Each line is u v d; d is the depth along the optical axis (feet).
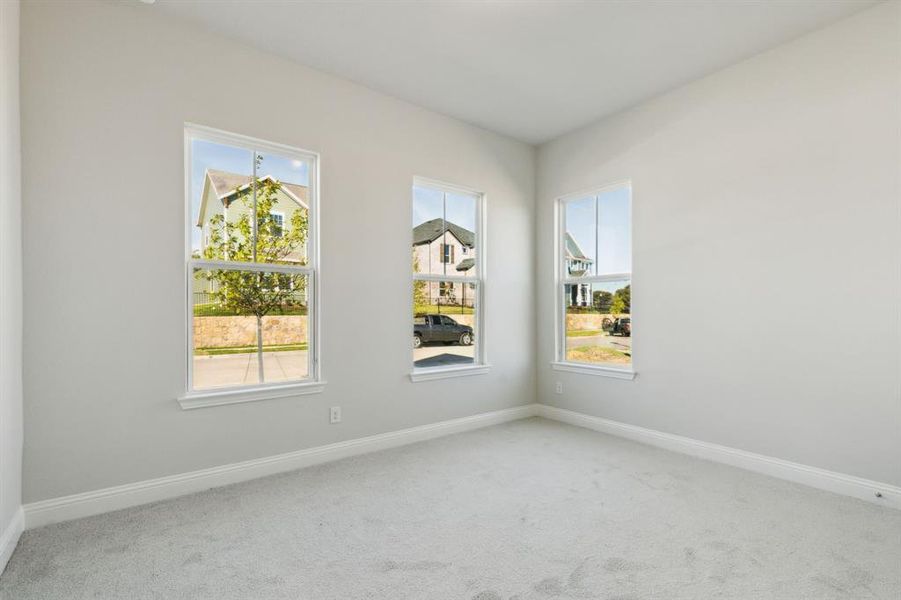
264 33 9.27
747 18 8.75
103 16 8.07
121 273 8.19
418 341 12.79
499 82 11.28
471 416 13.71
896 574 6.07
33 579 5.96
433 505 8.25
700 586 5.82
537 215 15.55
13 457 6.81
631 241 12.75
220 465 9.20
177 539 7.00
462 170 13.60
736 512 7.95
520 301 15.16
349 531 7.27
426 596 5.64
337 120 10.96
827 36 9.00
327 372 10.69
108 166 8.08
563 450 11.53
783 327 9.64
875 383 8.41
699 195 11.14
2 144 6.36
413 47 9.77
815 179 9.19
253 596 5.64
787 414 9.56
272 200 10.21
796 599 5.57
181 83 8.84
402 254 12.16
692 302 11.26
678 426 11.51
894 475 8.18
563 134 14.62
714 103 10.85
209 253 9.34
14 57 6.98
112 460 8.07
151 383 8.46
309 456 10.36
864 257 8.56
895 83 8.20
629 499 8.52
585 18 8.75
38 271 7.45
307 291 10.65
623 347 13.07
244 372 9.70
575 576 6.05
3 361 6.37
